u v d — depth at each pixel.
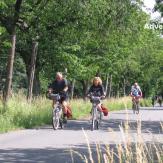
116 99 118.56
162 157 19.81
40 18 74.31
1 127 43.84
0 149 32.66
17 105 53.53
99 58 96.81
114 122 61.91
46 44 77.44
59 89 49.00
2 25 70.38
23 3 72.94
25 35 75.81
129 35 79.19
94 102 49.00
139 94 90.06
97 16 72.75
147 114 88.12
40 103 60.16
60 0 72.19
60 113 48.19
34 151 31.91
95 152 32.09
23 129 46.19
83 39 79.75
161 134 45.22
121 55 113.31
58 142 36.97
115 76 152.75
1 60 92.69
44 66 82.75
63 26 75.69
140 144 16.88
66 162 27.77
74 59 81.25
